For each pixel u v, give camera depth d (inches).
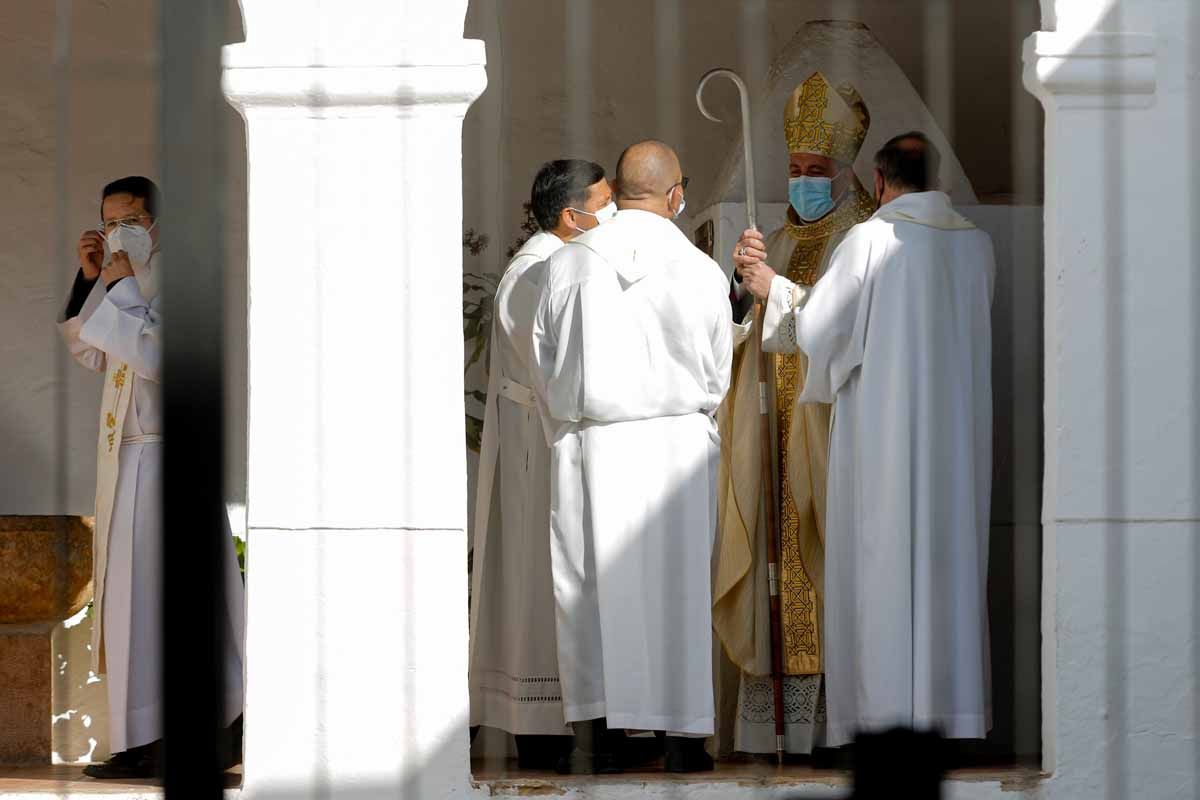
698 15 1184.2
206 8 674.2
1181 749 790.5
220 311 673.6
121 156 1148.5
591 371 832.9
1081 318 803.4
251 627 772.0
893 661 828.6
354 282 781.9
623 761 851.4
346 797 768.9
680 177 876.0
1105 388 802.2
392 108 783.7
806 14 1181.1
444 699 773.3
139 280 906.7
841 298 856.9
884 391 846.5
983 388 869.2
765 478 906.1
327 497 776.3
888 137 983.0
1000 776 789.2
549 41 1178.0
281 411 778.2
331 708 770.8
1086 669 791.7
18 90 1142.3
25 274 1136.2
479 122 1162.6
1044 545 807.7
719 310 845.8
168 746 654.5
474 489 1059.9
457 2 783.7
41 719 996.6
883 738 420.5
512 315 904.3
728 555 904.9
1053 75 801.6
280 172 781.9
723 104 1183.6
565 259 853.2
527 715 893.8
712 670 907.4
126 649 879.7
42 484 1129.4
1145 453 800.9
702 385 844.0
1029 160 1134.4
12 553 979.9
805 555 903.7
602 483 834.8
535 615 898.7
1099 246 804.6
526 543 902.4
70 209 1143.0
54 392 1133.1
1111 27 804.6
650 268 844.6
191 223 673.6
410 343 781.3
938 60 1182.9
